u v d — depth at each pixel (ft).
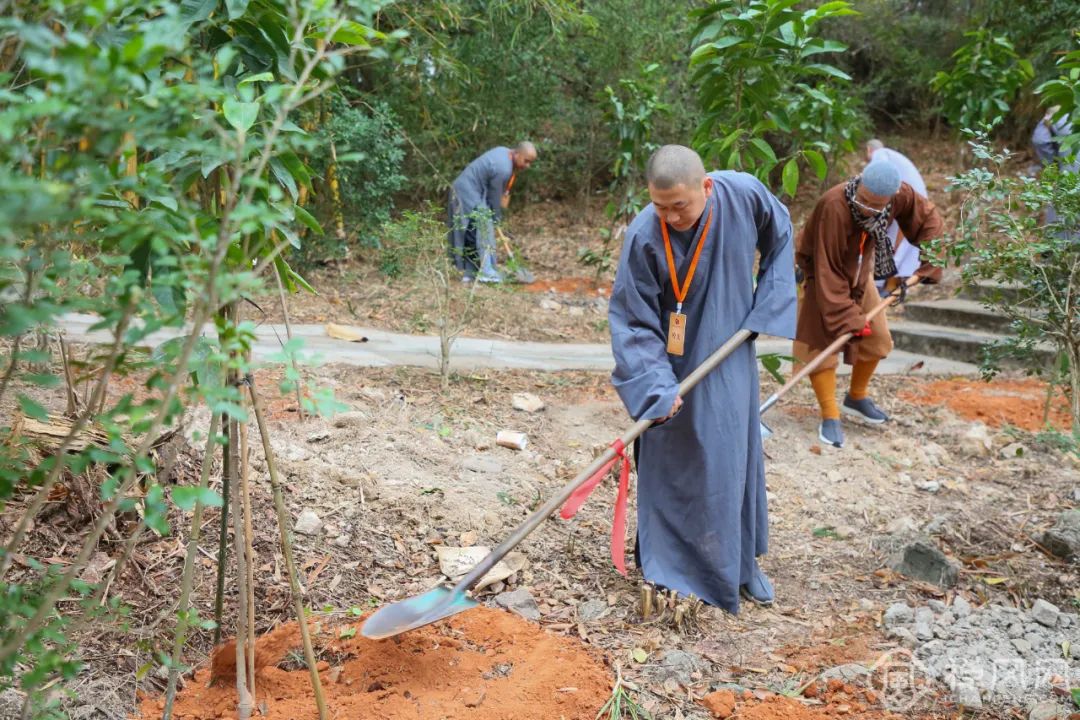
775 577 14.25
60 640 7.06
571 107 43.16
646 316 12.32
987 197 15.28
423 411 18.79
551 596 12.96
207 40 8.56
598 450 17.80
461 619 11.83
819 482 17.99
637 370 12.09
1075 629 12.50
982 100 33.76
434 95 36.47
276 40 8.45
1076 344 15.87
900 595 13.73
